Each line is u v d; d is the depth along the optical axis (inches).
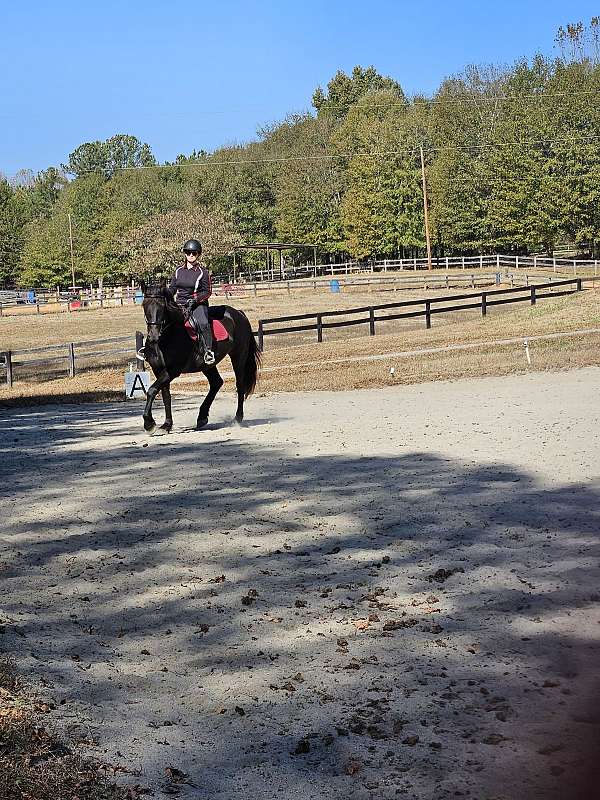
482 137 3100.4
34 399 932.0
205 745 193.2
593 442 495.8
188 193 3964.1
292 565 312.5
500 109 3159.5
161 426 622.2
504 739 189.9
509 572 295.4
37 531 365.1
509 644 239.6
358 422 625.3
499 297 1991.9
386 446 522.0
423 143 3169.3
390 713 203.9
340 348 1256.2
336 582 294.0
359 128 3518.7
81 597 287.7
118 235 3801.7
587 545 318.7
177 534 354.6
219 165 3895.2
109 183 4515.3
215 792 174.9
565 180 2689.5
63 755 184.9
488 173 2923.2
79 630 260.8
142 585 297.6
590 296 1507.1
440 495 397.7
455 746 188.2
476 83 3339.1
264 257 3678.6
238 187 3747.5
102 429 664.4
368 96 3870.6
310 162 3555.6
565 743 186.7
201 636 253.4
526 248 3107.8
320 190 3499.0
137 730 200.1
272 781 178.5
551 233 2819.9
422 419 620.7
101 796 170.4
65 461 522.0
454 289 2347.4
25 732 191.3
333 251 3491.6
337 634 251.4
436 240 3211.1
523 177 2834.6
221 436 592.1
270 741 194.2
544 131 2787.9
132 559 325.1
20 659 238.1
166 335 589.6
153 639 252.8
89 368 1272.1
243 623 261.9
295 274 3385.8
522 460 460.1
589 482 405.7
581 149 2684.5
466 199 3026.6
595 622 251.4
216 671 230.7
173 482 448.1
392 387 862.5
